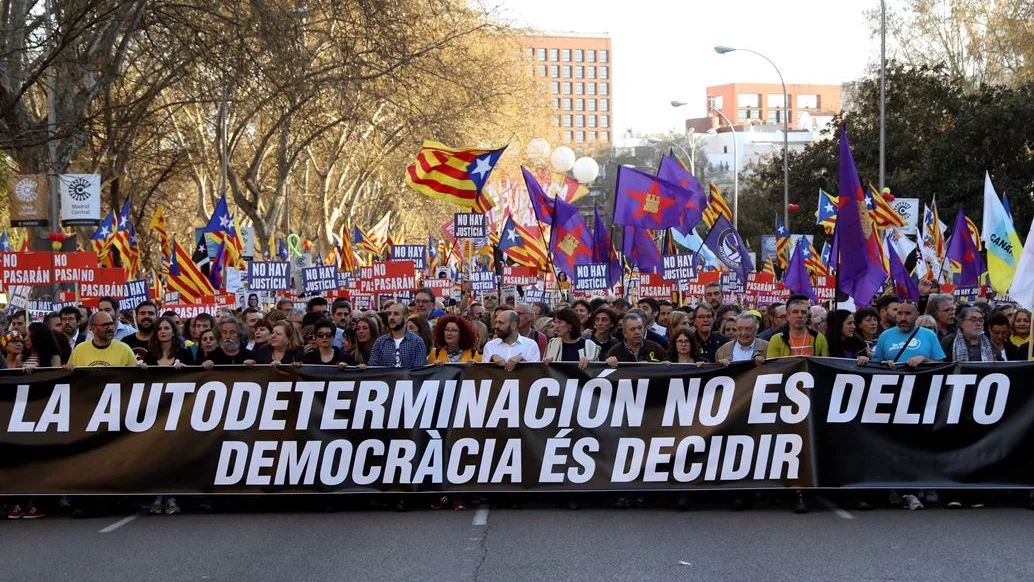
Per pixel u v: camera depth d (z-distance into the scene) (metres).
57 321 15.50
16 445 10.79
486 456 10.77
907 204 29.09
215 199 47.00
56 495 10.76
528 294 23.78
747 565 8.60
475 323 14.80
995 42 49.78
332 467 10.79
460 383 10.80
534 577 8.34
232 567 8.78
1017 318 12.43
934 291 21.41
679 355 11.09
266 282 22.52
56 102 25.03
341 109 37.94
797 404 10.62
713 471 10.66
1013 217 39.59
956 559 8.71
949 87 44.03
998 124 39.28
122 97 36.19
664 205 18.27
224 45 27.45
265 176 49.06
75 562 9.05
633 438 10.71
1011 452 10.54
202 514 10.95
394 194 55.75
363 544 9.48
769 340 13.12
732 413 10.66
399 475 10.77
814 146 48.03
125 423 10.81
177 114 42.19
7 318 16.27
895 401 10.58
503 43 51.38
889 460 10.57
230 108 38.97
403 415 10.79
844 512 10.61
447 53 43.12
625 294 24.50
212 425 10.80
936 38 51.03
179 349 12.35
